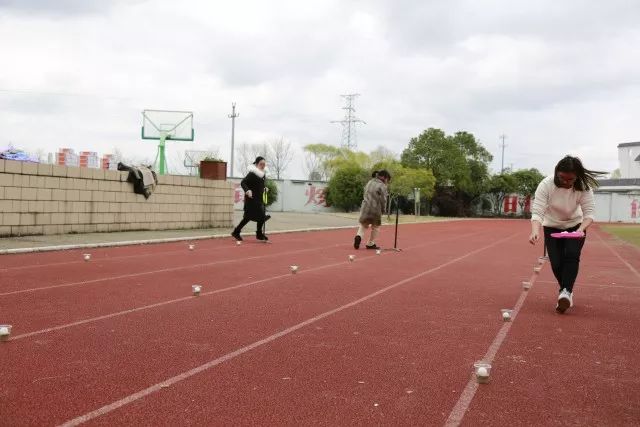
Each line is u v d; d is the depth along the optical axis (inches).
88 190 663.1
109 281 353.1
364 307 288.7
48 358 189.8
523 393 164.4
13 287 322.7
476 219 2151.8
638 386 172.1
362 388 166.2
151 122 1256.8
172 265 440.1
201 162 901.8
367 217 614.2
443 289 352.8
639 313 285.3
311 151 2753.4
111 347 204.7
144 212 749.3
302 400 155.6
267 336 225.3
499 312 282.0
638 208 2341.3
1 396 153.9
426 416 145.7
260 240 687.7
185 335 224.2
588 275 442.0
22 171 580.1
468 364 192.1
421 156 2372.0
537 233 283.4
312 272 419.8
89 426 135.3
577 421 144.3
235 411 146.6
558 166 277.7
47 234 613.6
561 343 221.9
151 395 157.2
